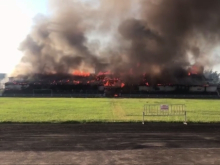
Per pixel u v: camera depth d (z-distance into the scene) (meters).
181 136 14.70
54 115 25.77
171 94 84.50
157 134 15.33
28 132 16.05
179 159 9.91
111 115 25.91
